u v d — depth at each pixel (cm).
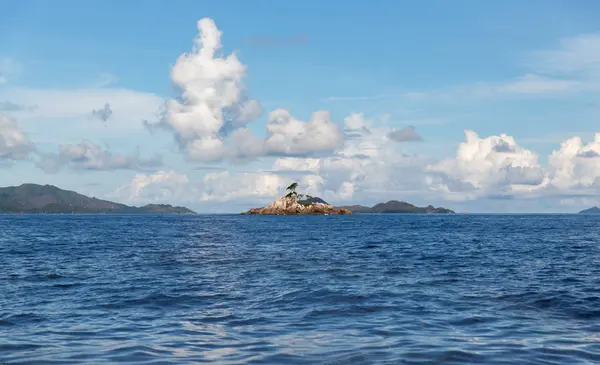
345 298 2211
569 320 1770
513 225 14488
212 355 1327
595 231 10044
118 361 1273
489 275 3042
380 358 1286
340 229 11450
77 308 2023
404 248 5359
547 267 3488
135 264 3716
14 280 2848
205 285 2628
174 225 15088
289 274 3094
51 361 1274
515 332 1583
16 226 14075
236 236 8106
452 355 1309
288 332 1600
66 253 4725
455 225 14625
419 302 2119
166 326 1698
